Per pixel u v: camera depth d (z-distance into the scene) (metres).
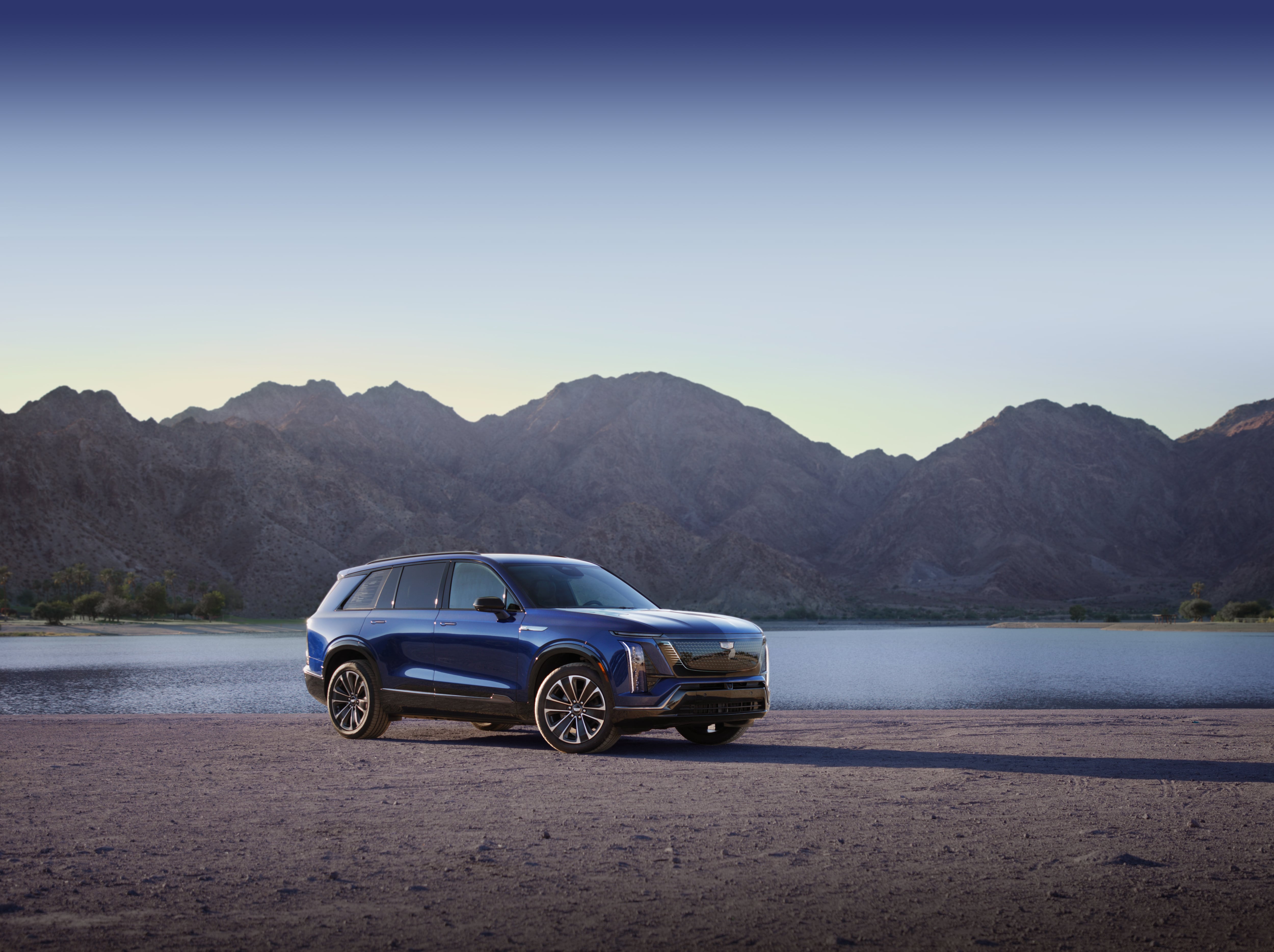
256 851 6.13
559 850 6.18
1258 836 6.63
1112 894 5.30
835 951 4.43
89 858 5.94
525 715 10.91
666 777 8.86
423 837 6.50
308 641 12.65
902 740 11.94
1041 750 10.98
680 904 5.09
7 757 10.09
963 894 5.29
